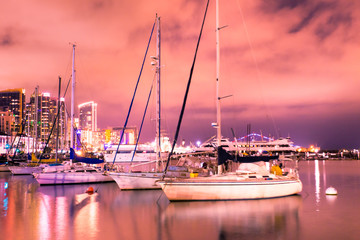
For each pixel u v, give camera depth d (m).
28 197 27.42
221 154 23.61
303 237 14.63
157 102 32.91
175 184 22.14
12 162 75.38
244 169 24.59
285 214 19.30
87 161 39.06
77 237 14.65
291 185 25.53
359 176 50.81
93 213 20.16
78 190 31.81
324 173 58.94
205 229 15.98
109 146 124.06
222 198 22.80
